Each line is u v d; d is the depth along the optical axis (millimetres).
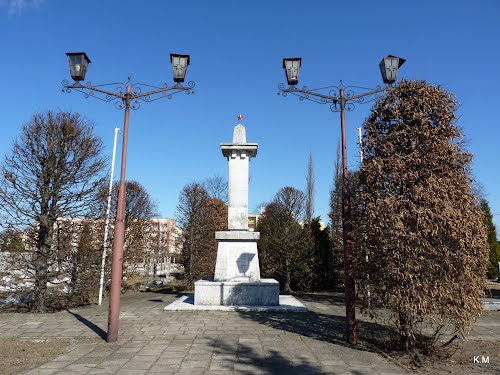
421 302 6891
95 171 14727
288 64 9477
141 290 23969
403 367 6707
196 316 11820
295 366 6758
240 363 6934
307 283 21734
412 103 7965
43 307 13625
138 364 6879
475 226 7293
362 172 8180
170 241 42688
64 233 14398
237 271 14148
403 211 7211
